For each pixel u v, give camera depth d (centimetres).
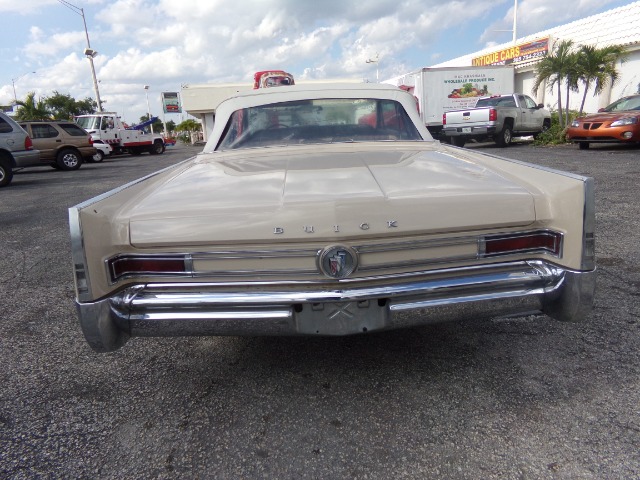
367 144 322
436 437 204
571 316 207
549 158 1098
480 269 206
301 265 200
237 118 345
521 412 217
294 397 237
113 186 1055
